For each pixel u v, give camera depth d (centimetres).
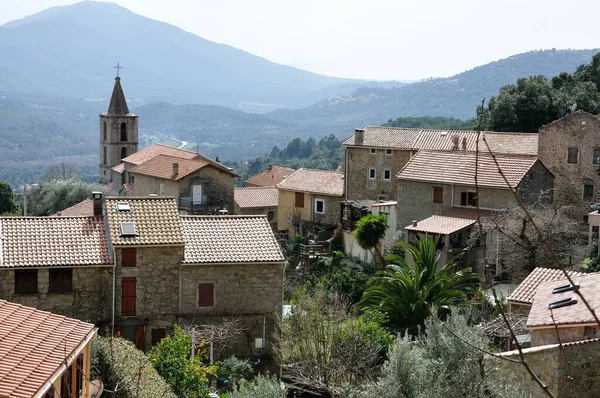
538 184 5366
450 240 4912
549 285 2733
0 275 3362
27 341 1948
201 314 3594
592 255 4606
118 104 11356
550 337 2347
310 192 6931
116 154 11288
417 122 15162
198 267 3575
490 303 3822
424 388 1856
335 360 2906
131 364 2495
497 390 1753
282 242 6328
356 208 6059
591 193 5631
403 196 5550
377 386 1934
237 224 3903
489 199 5191
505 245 4494
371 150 6706
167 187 7156
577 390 1934
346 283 4609
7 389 1667
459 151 5638
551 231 4444
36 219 3662
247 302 3628
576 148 5659
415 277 3825
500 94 7962
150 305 3544
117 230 3547
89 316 3478
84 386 2158
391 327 3794
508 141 6306
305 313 3356
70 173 12712
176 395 2636
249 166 18700
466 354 1839
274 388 2350
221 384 3192
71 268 3444
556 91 7638
